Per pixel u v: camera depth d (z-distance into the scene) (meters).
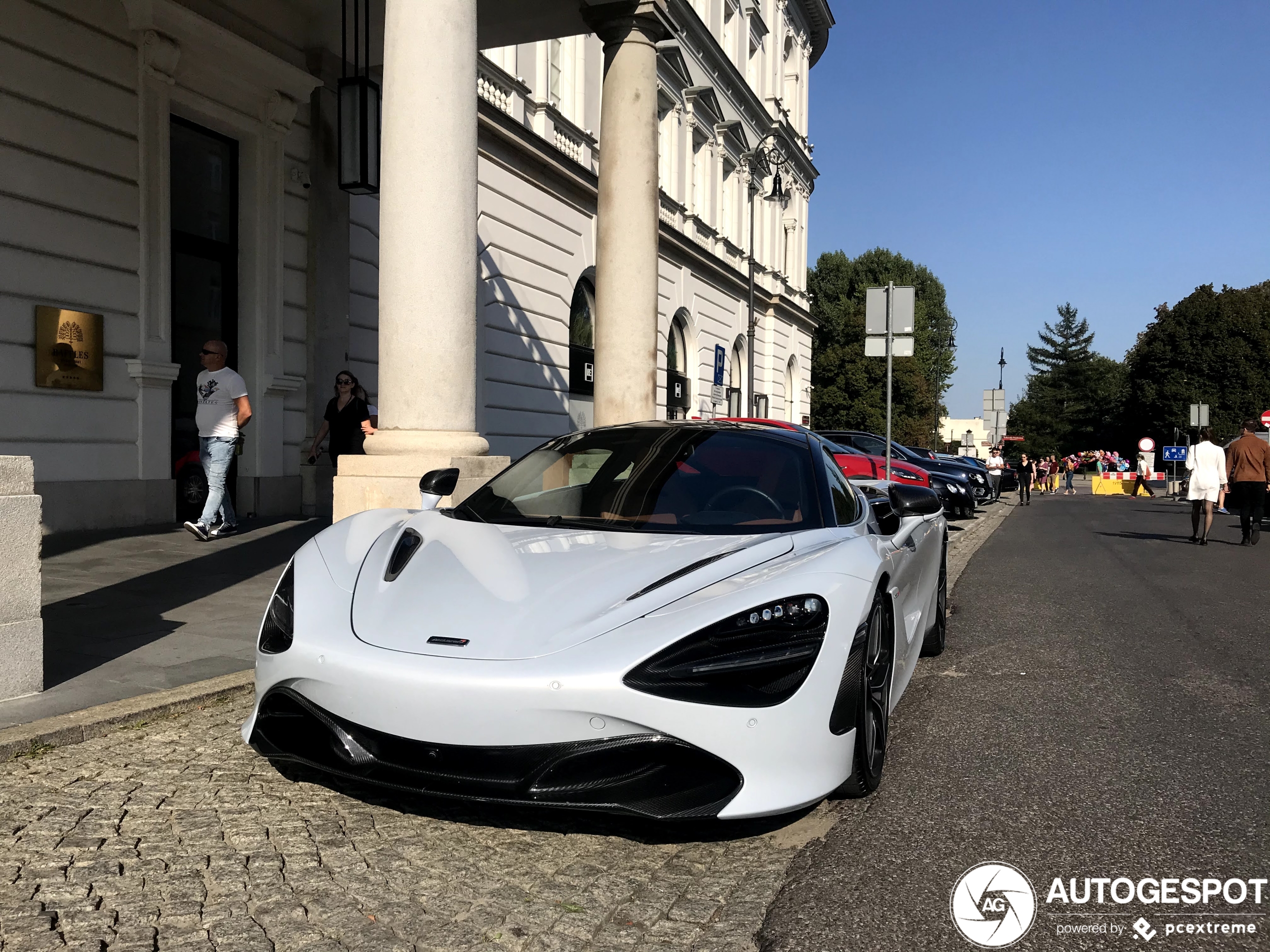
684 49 22.39
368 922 2.18
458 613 2.68
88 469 8.27
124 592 5.83
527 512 3.66
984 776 3.36
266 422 10.31
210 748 3.33
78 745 3.34
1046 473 38.22
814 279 60.41
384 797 2.93
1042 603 7.41
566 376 16.88
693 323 24.14
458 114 6.01
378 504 5.74
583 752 2.39
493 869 2.47
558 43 16.53
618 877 2.46
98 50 8.26
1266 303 50.41
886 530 3.97
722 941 2.15
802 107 35.47
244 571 6.69
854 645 2.78
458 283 6.03
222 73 9.51
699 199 24.91
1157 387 52.56
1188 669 5.12
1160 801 3.13
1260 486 12.93
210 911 2.21
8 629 3.63
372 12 10.48
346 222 11.33
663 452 3.97
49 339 7.85
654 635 2.50
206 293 9.90
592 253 17.67
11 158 7.54
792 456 3.89
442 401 5.99
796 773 2.57
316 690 2.60
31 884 2.32
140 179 8.70
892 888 2.44
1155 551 11.87
